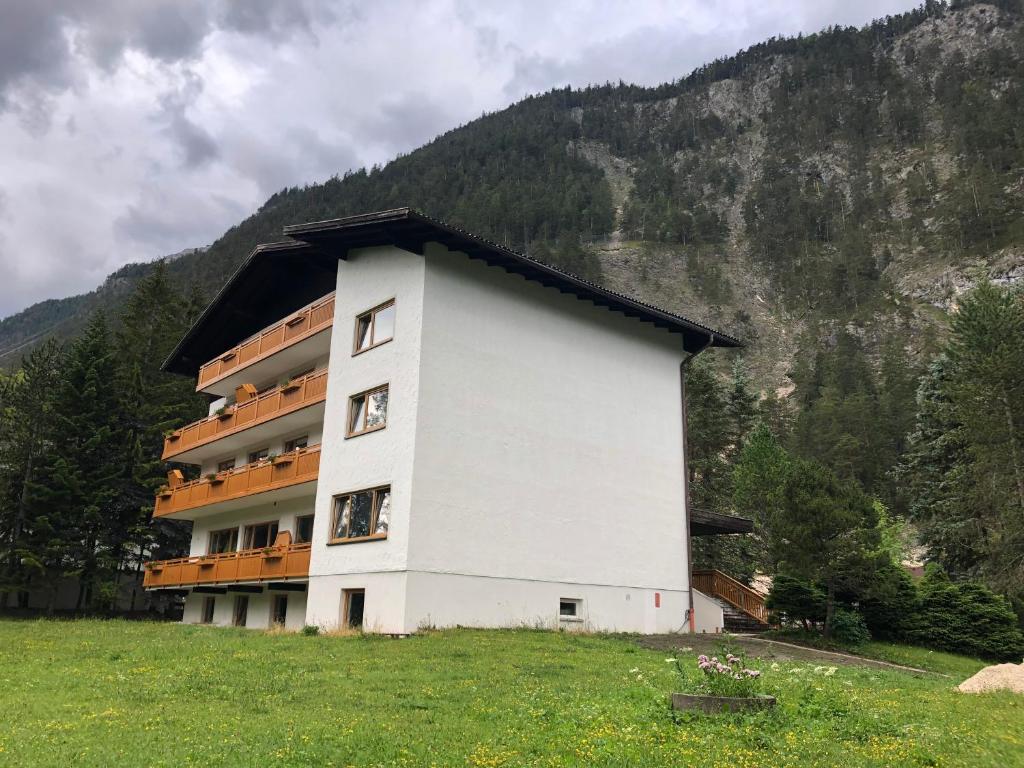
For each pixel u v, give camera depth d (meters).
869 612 26.52
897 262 157.75
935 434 44.56
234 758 7.45
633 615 23.75
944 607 26.72
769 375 136.50
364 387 21.97
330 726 8.75
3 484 36.84
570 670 13.55
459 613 19.55
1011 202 149.38
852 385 109.69
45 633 19.25
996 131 176.88
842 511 22.84
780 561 23.80
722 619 26.44
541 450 22.59
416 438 19.69
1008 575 33.19
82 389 38.38
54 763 7.26
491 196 186.62
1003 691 12.64
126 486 38.25
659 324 27.09
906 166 192.62
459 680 12.10
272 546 26.14
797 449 83.50
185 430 32.94
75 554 36.31
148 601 42.84
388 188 191.88
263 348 28.55
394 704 10.11
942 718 10.02
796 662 17.17
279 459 25.08
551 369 23.53
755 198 198.38
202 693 10.73
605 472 24.20
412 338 20.69
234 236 158.38
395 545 19.25
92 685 11.36
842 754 7.80
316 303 26.16
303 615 24.83
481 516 20.62
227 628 22.47
